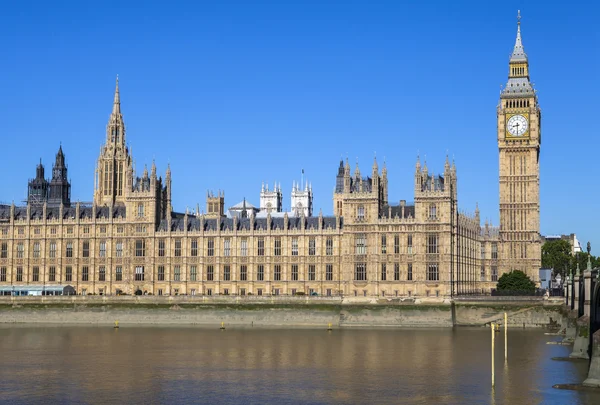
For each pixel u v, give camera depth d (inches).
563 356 6309.1
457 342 7372.1
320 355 6491.1
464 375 5467.5
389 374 5536.4
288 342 7431.1
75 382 5275.6
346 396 4813.0
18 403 4665.4
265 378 5413.4
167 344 7288.4
